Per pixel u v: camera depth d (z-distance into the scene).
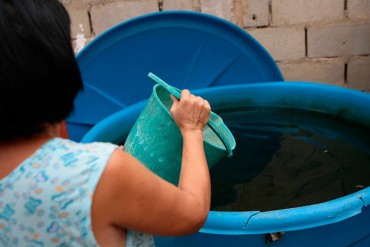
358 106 1.78
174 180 1.04
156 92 1.11
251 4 2.13
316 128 1.80
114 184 0.55
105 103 1.94
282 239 0.97
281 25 2.15
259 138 1.73
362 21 2.10
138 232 0.66
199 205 0.66
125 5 2.16
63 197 0.54
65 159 0.55
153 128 1.02
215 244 1.00
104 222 0.57
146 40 1.87
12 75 0.52
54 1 0.59
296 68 2.24
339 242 1.02
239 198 1.30
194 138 0.78
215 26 1.89
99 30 2.21
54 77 0.55
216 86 2.06
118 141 1.73
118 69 1.90
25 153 0.57
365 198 1.00
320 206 0.97
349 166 1.46
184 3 2.16
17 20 0.52
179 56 1.95
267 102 2.02
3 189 0.55
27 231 0.55
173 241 1.06
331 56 2.19
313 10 2.11
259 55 1.99
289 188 1.35
